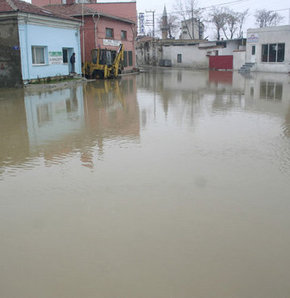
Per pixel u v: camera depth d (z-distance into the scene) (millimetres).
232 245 3424
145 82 23969
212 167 5648
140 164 5840
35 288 2867
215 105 12438
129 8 37750
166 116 10336
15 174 5516
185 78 27484
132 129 8578
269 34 32469
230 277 2963
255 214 4043
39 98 15117
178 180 5105
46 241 3555
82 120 9836
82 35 30469
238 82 22266
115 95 16141
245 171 5449
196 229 3729
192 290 2814
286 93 15656
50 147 7016
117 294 2781
